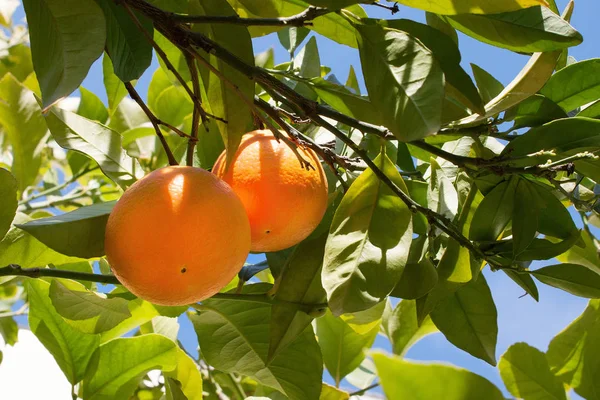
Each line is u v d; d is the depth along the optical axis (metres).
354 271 0.87
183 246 0.83
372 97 0.85
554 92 0.98
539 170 0.91
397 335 1.11
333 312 0.86
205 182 0.85
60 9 0.83
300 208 0.88
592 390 0.92
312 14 0.87
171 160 0.89
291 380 0.99
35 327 0.99
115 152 1.00
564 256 1.09
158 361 1.01
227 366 1.00
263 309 0.99
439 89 0.83
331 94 0.94
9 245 0.96
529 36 0.89
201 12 0.89
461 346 0.95
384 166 0.90
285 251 0.98
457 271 0.92
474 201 0.96
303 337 0.99
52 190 1.34
